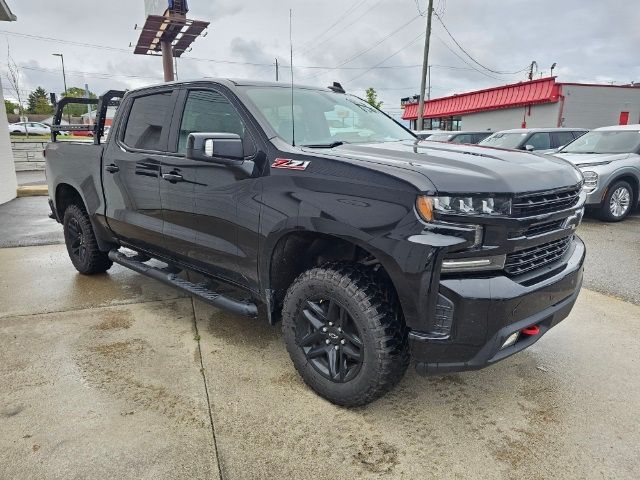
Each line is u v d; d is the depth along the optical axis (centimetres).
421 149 297
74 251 510
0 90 1065
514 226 229
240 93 321
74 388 288
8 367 312
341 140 330
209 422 257
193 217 338
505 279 232
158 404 272
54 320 388
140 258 443
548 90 2294
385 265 234
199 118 344
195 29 1991
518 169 253
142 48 2270
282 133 303
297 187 267
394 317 245
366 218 237
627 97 2361
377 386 250
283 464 227
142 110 400
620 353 338
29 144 2283
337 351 267
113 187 416
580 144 909
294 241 288
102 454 231
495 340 230
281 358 329
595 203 783
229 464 227
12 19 1070
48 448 235
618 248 625
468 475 222
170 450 235
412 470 225
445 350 231
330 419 262
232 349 341
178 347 343
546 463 230
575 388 295
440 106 3184
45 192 1172
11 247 640
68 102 512
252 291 315
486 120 2744
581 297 443
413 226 224
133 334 363
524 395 287
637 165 796
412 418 264
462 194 223
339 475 221
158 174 363
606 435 250
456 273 228
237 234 305
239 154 283
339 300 255
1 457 228
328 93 385
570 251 294
